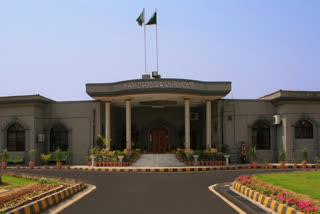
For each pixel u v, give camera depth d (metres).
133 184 14.67
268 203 9.36
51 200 9.91
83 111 27.61
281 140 26.31
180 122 32.34
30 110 26.59
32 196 10.02
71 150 27.41
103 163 24.69
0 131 26.94
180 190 12.77
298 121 25.73
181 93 24.61
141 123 32.28
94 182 15.56
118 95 25.47
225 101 27.09
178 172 20.61
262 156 26.83
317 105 26.12
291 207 8.27
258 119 27.11
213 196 11.30
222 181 15.63
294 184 11.79
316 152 25.81
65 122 27.69
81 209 9.16
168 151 31.86
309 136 26.00
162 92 24.34
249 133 26.95
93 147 27.17
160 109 32.34
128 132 25.61
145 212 8.73
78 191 12.70
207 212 8.70
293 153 25.52
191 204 9.84
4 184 12.23
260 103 27.33
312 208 7.61
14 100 26.44
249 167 23.36
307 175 14.78
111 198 10.99
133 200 10.58
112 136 30.47
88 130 27.38
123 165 24.33
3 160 25.08
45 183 12.97
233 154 26.67
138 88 24.58
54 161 27.58
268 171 20.45
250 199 10.71
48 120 27.81
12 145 26.95
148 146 31.98
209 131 26.20
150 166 24.19
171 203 10.01
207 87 25.53
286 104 25.80
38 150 26.84
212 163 24.14
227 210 8.95
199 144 31.77
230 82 25.62
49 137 27.70
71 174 19.39
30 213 8.41
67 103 27.81
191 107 32.09
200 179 16.47
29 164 24.89
